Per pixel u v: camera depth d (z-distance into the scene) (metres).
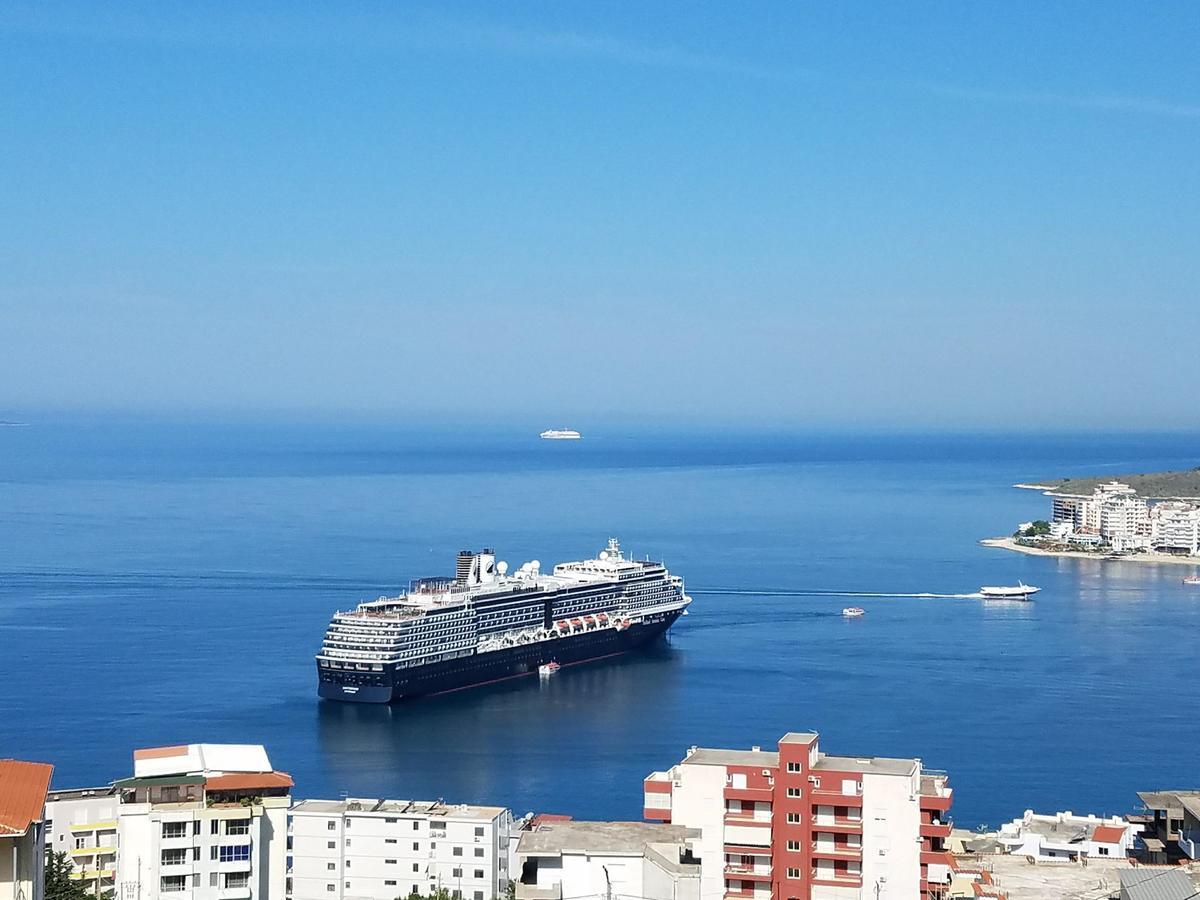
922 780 175.00
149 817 153.38
